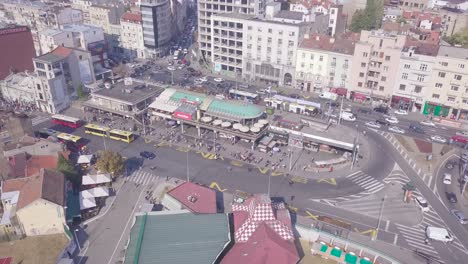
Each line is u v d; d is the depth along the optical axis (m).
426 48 135.38
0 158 97.69
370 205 88.94
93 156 106.56
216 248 68.12
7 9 198.25
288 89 155.38
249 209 78.44
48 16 178.75
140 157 107.44
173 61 187.75
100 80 151.88
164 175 99.50
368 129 123.75
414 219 84.75
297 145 111.88
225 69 172.38
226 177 98.69
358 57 136.88
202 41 185.50
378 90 139.00
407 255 74.75
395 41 130.75
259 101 143.00
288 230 73.38
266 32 152.50
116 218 84.19
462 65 121.31
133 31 190.12
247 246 69.69
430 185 96.12
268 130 112.69
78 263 72.38
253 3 173.38
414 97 133.62
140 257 66.44
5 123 120.44
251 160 106.00
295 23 151.12
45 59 128.38
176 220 75.12
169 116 118.88
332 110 135.50
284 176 99.50
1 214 82.25
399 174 100.62
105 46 163.62
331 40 147.50
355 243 74.38
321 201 90.12
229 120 113.88
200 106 117.00
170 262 65.31
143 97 127.31
